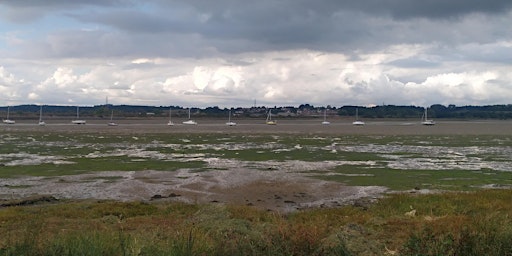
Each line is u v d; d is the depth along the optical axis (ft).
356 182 98.89
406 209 60.03
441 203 61.62
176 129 376.07
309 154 159.12
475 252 25.91
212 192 87.81
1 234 39.75
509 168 122.21
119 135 276.62
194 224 46.85
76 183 96.12
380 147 191.93
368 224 46.26
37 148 178.19
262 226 42.91
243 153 162.30
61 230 42.88
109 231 41.88
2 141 217.56
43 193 84.89
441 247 26.50
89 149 175.32
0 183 95.35
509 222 34.73
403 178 104.47
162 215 59.57
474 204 59.57
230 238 34.19
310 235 29.66
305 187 92.94
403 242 33.42
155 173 110.83
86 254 26.30
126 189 90.02
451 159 145.28
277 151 170.81
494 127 435.12
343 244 28.43
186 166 124.26
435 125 504.84
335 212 60.59
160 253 26.30
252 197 83.30
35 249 26.58
